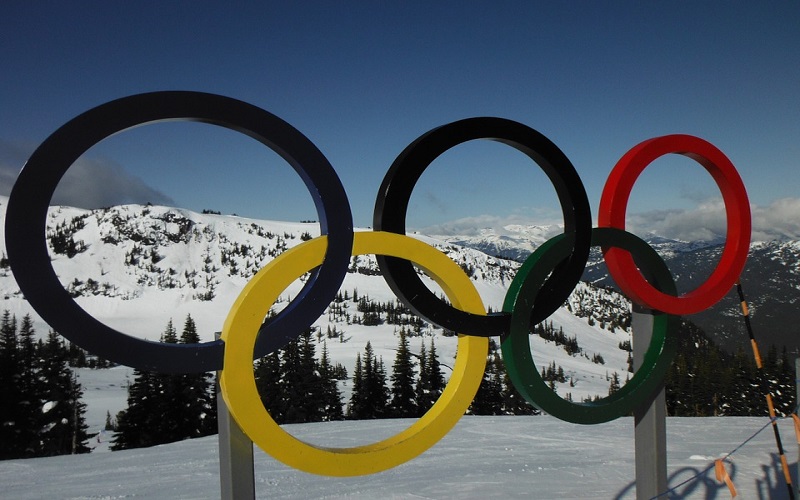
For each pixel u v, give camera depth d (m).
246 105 4.58
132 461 11.94
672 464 9.70
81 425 40.00
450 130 5.29
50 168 4.00
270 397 44.62
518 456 11.03
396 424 15.73
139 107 4.25
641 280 6.01
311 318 4.80
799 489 5.54
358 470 4.99
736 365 51.59
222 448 4.98
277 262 4.71
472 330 5.42
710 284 6.43
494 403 48.66
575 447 11.93
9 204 3.88
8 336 37.56
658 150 6.04
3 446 35.47
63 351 40.81
